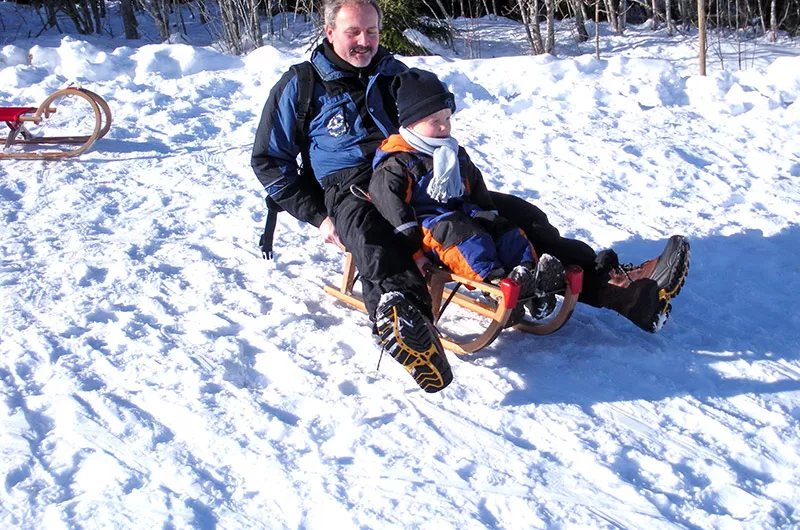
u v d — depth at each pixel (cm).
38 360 309
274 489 241
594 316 361
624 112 691
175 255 415
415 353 276
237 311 357
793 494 242
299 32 1147
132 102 683
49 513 229
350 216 312
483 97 738
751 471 257
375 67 335
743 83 764
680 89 752
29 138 574
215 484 243
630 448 264
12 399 282
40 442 261
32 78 768
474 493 241
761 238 440
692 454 263
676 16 1337
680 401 293
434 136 307
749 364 319
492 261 298
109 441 262
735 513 237
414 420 278
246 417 276
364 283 305
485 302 360
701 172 545
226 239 441
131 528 223
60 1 1243
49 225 449
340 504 234
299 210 346
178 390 291
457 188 302
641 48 1135
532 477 249
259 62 840
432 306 316
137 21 1322
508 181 536
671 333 345
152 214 470
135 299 365
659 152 579
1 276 383
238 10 1071
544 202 502
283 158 344
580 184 530
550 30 1080
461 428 274
